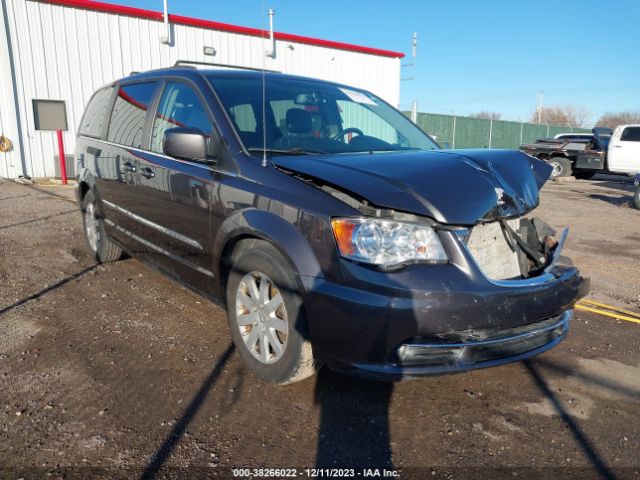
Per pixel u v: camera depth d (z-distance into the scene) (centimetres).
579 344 384
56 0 1296
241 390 301
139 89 457
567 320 306
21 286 471
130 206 435
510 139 3092
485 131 2916
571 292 292
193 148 317
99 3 1352
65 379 308
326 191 271
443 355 256
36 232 692
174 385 305
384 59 1952
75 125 1382
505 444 260
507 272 293
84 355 340
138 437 255
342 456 246
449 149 376
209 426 266
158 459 239
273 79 402
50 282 484
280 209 280
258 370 302
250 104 359
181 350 350
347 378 317
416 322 244
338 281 255
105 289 470
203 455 244
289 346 277
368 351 250
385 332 245
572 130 3578
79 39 1350
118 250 531
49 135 1352
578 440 265
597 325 425
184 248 362
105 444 248
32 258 563
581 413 290
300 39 1717
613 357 364
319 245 261
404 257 251
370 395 300
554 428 275
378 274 248
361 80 1903
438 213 255
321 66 1789
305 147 346
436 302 245
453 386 315
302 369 279
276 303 288
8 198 988
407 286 245
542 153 1948
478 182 285
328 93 416
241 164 315
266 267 286
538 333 280
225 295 333
